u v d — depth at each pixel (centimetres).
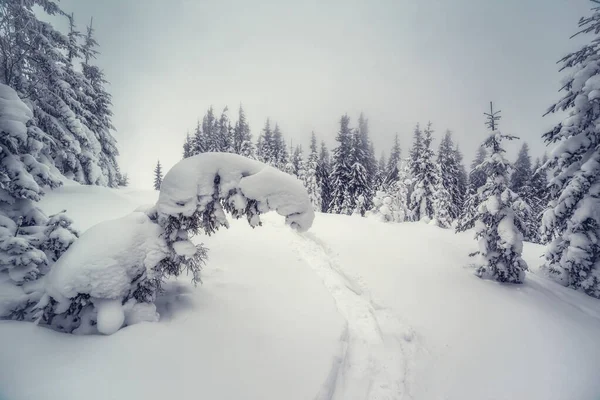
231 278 775
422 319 847
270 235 1355
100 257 446
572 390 607
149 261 487
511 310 929
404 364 622
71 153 1728
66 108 1661
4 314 472
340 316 653
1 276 518
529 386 612
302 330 571
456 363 670
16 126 594
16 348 387
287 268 922
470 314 891
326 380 441
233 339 499
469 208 1301
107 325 441
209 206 531
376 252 1398
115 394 340
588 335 842
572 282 1229
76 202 1194
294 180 543
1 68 1142
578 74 1220
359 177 3428
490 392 586
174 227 503
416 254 1425
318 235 1594
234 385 394
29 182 615
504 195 1145
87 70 2311
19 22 1060
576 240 1184
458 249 1602
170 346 439
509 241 1116
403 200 3216
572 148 1216
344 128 3666
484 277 1197
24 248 515
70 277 425
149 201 1748
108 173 2388
